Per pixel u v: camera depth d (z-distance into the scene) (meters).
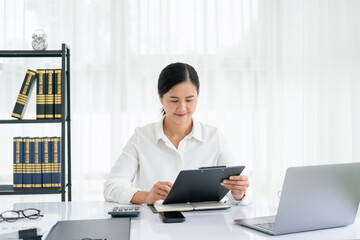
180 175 1.29
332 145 2.75
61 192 2.34
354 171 1.16
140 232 1.13
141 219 1.29
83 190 2.72
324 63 2.77
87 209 1.46
